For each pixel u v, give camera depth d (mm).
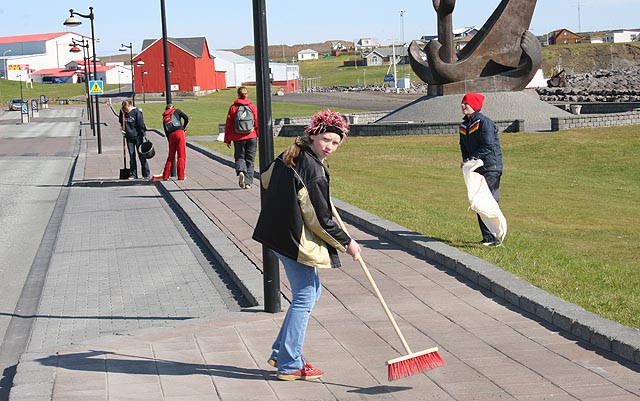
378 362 6621
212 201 17406
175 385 6199
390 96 105500
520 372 6250
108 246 13852
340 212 14242
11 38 184000
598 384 5938
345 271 9883
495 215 10977
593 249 12609
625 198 19828
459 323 7609
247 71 154250
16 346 8500
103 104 108000
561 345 6848
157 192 20922
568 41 198000
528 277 9148
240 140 19109
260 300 8961
